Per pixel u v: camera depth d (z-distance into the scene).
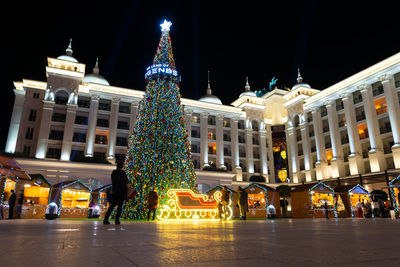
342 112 42.94
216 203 16.06
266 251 2.29
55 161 32.00
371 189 36.84
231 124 50.47
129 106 44.25
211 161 48.16
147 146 19.34
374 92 39.06
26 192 24.92
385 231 4.79
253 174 49.19
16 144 37.41
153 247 2.53
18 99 40.78
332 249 2.40
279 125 53.62
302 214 26.14
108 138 40.41
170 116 20.62
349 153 41.66
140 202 17.88
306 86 50.78
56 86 38.88
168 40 23.22
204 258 1.97
